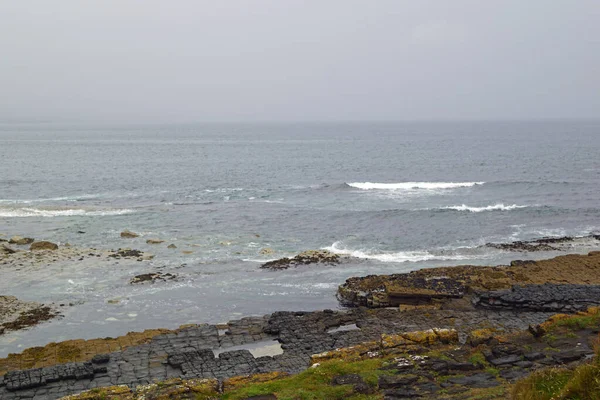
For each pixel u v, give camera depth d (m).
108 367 25.88
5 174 98.81
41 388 23.78
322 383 20.12
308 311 33.78
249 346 28.86
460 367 20.86
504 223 58.62
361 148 173.25
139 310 35.16
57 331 31.64
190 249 48.78
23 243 49.34
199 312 34.94
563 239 51.41
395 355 23.25
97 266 43.53
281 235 54.25
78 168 110.38
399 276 39.34
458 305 33.81
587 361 18.80
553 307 32.22
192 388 20.53
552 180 90.31
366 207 68.38
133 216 62.09
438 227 57.06
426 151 157.25
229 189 83.81
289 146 185.88
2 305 35.09
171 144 197.50
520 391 15.94
